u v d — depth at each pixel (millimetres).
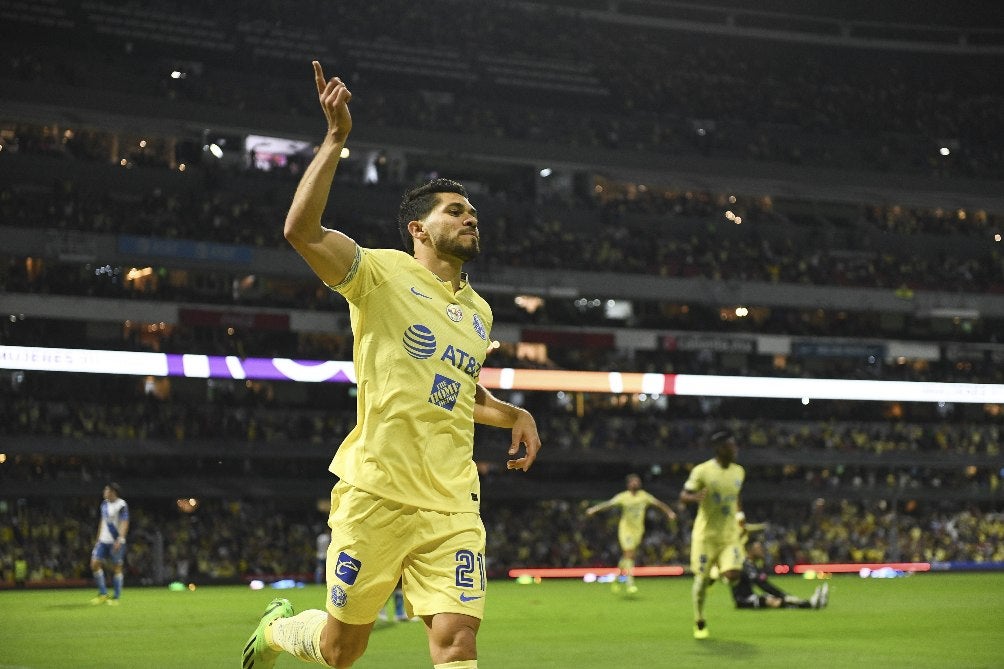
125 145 48250
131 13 50531
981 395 53219
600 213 54156
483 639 14250
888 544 47188
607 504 26000
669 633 14922
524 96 58094
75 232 42156
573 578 40406
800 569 42844
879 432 53875
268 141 50406
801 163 58656
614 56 62312
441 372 4988
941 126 64062
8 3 47750
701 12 66562
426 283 5082
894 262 57281
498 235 50875
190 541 40250
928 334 55094
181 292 43594
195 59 51250
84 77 48156
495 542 43812
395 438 4902
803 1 65938
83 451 41969
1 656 12242
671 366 51625
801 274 54344
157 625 16844
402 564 4965
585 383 48594
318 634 5219
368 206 49469
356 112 51344
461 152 51125
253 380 47469
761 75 65375
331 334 48094
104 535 22750
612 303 53500
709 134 58750
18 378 42938
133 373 41500
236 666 11211
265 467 46656
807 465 51406
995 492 52938
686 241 55719
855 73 66750
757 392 50656
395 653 12250
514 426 5711
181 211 45594
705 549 14008
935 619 17219
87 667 11109
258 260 45469
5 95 43656
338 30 55938
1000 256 59094
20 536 38125
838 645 13070
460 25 59969
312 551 41781
